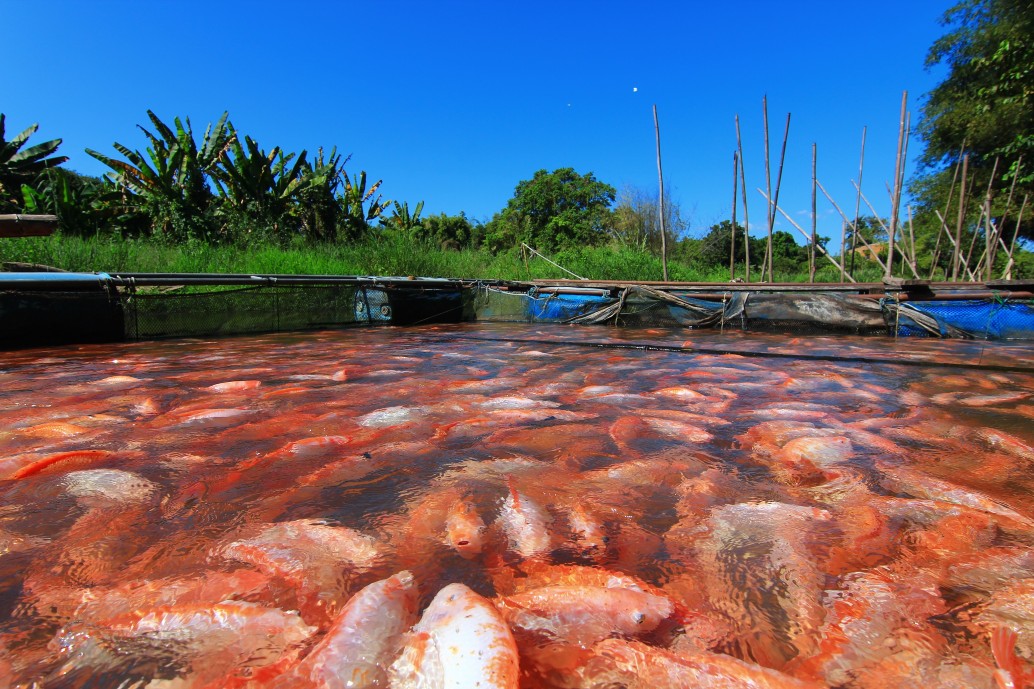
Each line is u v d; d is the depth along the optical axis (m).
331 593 1.40
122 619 1.28
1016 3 12.39
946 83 15.44
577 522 1.76
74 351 5.78
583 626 1.24
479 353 5.62
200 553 1.59
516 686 1.00
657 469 2.21
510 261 14.90
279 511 1.85
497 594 1.38
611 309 8.88
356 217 19.14
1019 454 2.39
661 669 1.11
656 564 1.53
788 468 2.23
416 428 2.75
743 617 1.31
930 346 6.24
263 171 15.88
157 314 6.95
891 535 1.66
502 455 2.38
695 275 15.98
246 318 7.68
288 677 1.07
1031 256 18.14
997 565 1.49
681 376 4.23
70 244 9.93
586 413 3.05
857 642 1.21
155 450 2.44
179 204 15.00
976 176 15.68
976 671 1.12
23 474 2.12
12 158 19.45
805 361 5.05
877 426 2.81
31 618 1.31
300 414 3.02
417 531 1.71
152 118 15.36
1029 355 5.43
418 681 1.04
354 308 8.71
